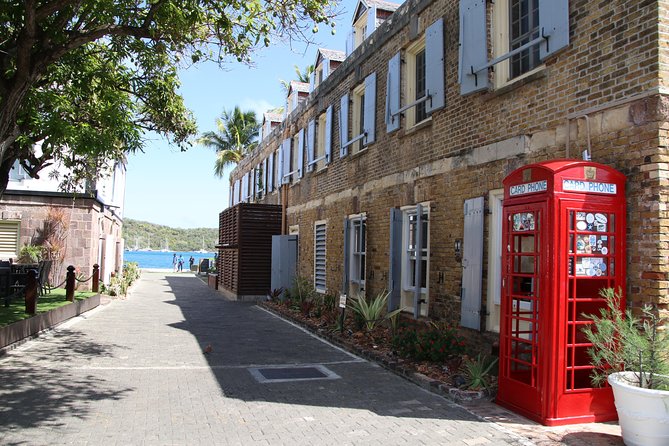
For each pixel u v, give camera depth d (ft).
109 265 80.07
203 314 48.83
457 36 28.17
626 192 17.63
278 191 67.97
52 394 20.12
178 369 25.12
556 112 21.08
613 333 16.34
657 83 16.72
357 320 34.01
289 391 21.27
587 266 17.10
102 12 25.31
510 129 23.76
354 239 41.73
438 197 29.22
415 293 30.12
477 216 25.00
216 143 138.31
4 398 19.44
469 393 19.72
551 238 16.88
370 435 16.12
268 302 55.77
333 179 46.88
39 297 46.52
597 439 15.51
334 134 47.19
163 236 450.71
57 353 28.14
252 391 21.25
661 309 16.29
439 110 29.48
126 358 27.40
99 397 19.94
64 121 29.17
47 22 23.71
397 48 35.27
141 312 49.52
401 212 33.42
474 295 24.85
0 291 40.27
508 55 23.15
